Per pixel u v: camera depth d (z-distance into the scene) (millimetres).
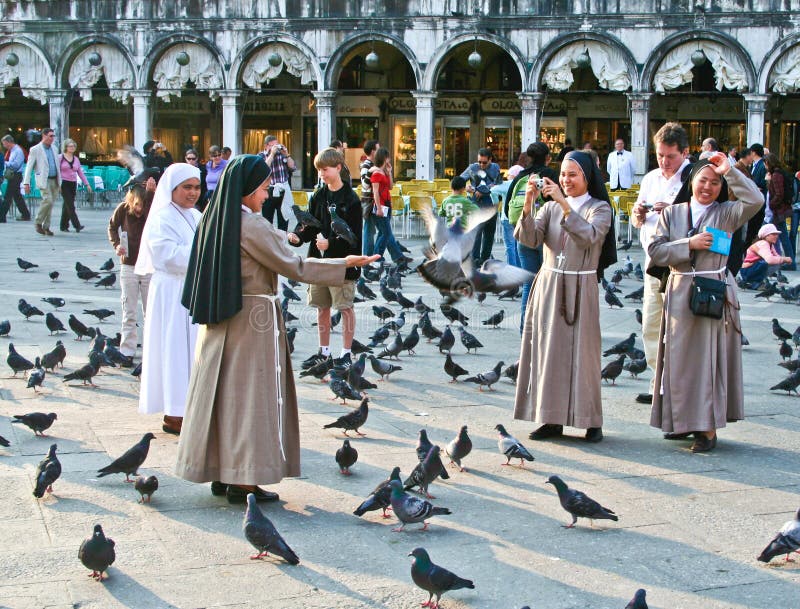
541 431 9867
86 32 39656
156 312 9531
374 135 45250
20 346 13781
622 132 42812
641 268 21219
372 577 6633
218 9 38500
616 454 9375
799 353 14055
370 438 9711
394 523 7602
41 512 7672
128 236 12484
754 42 34219
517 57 36375
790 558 7062
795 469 9008
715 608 6293
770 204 22000
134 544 7102
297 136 46656
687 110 42000
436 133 44344
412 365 13047
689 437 9969
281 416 7855
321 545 7145
